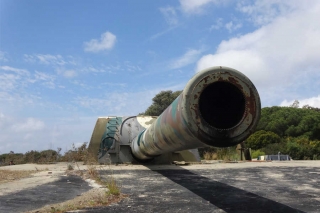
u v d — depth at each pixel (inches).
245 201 277.0
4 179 421.4
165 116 243.8
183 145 246.7
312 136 1878.7
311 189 331.6
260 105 198.7
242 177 417.7
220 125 200.1
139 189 333.4
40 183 381.4
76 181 396.8
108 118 693.3
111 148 641.0
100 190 331.0
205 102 202.8
